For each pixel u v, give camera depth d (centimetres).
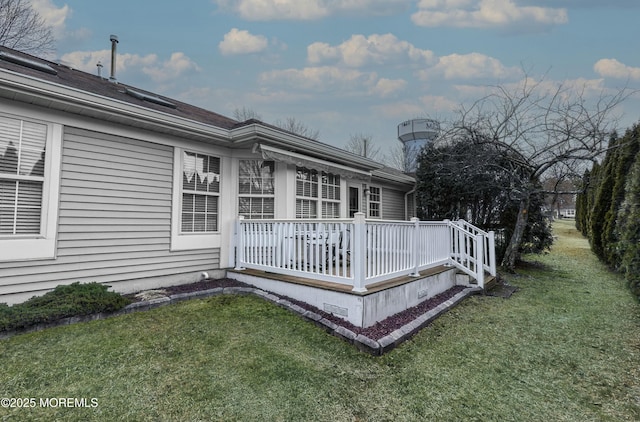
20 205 409
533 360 344
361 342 354
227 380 286
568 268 912
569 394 282
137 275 510
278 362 320
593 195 1244
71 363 301
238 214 635
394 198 1265
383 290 429
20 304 382
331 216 783
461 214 1059
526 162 824
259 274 546
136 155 511
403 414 251
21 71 441
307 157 670
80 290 415
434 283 564
